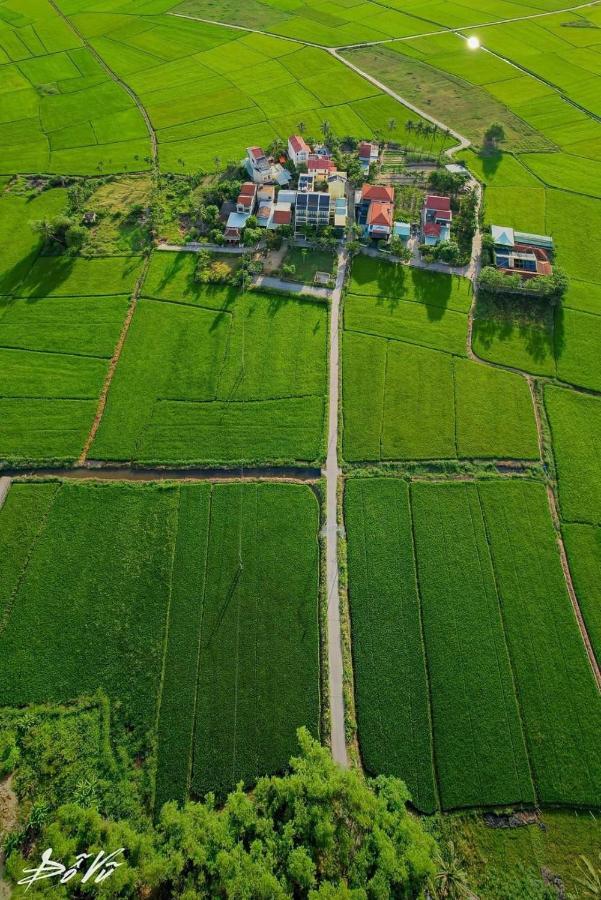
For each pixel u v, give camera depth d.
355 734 60.03
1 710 60.66
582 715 61.34
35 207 120.56
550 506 77.38
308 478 79.19
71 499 76.31
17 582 69.69
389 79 162.25
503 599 68.88
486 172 129.62
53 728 59.28
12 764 56.81
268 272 105.00
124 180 126.81
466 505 76.50
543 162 133.50
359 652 64.69
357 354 92.69
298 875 45.00
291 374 89.94
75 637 65.31
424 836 49.41
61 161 132.50
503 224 116.38
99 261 107.81
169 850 48.38
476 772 57.75
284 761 58.09
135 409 85.75
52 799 55.00
